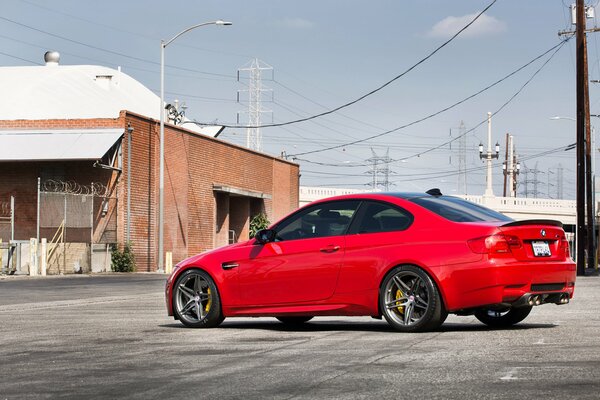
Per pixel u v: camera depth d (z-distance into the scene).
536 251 10.20
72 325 11.95
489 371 6.98
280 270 10.91
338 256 10.60
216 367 7.50
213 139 50.28
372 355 8.09
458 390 6.12
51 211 36.47
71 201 37.22
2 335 10.65
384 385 6.39
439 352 8.23
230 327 11.47
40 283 27.66
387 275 10.30
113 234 39.84
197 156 48.22
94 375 7.16
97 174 39.84
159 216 40.16
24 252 35.19
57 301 17.83
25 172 40.09
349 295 10.52
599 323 11.45
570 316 12.73
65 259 36.16
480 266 9.86
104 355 8.50
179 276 11.54
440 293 10.01
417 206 10.45
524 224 10.13
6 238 38.84
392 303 10.28
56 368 7.63
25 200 39.94
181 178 46.16
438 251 10.05
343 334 10.16
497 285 9.85
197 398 6.00
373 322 12.08
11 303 17.94
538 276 10.10
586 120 45.19
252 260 11.10
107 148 38.59
